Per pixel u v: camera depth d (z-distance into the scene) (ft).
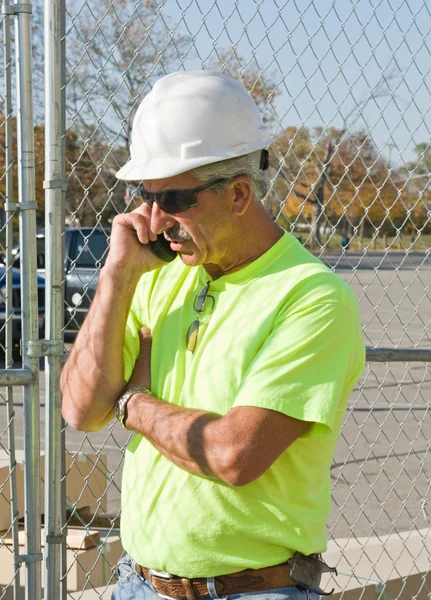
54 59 8.81
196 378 7.25
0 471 13.14
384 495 20.68
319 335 6.90
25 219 8.87
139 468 7.61
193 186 6.98
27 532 9.06
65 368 7.80
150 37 9.99
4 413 27.63
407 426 27.25
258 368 6.85
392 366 38.37
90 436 24.81
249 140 7.14
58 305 8.99
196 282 7.70
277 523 7.02
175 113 7.07
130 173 7.16
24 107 8.77
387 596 12.41
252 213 7.30
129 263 7.58
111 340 7.50
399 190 11.94
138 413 7.33
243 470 6.69
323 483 7.33
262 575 7.05
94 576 12.32
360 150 11.55
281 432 6.75
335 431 7.32
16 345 29.73
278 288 7.18
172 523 7.20
